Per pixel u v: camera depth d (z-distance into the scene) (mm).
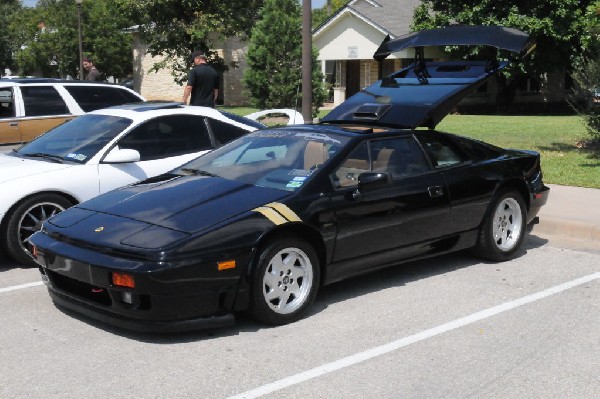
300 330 5105
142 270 4590
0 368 4445
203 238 4805
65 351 4715
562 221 8211
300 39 21734
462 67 7371
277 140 6250
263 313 5059
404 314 5469
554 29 26250
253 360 4555
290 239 5180
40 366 4473
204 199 5344
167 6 29078
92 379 4273
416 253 6215
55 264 5082
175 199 5406
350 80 33844
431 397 4043
